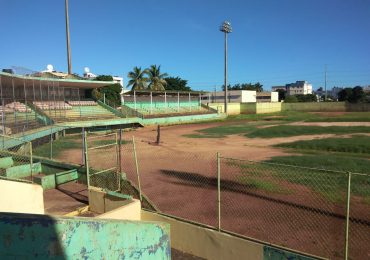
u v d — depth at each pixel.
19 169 12.31
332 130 30.80
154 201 10.25
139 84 72.06
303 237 7.46
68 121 31.83
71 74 40.94
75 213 9.56
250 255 6.66
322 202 9.58
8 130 20.94
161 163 16.23
